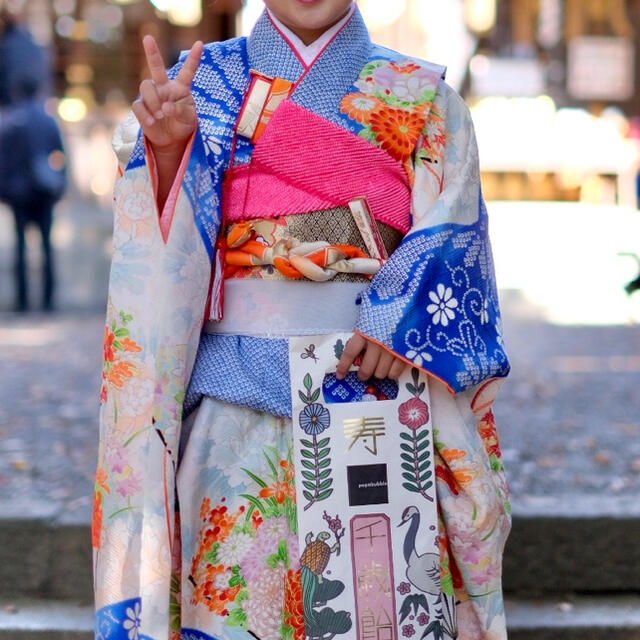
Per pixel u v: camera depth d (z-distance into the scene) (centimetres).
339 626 250
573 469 452
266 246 257
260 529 254
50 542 378
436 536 257
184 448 260
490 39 2356
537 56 2364
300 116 254
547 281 1224
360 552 253
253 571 254
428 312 253
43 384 654
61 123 1741
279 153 254
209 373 257
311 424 252
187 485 255
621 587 383
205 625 253
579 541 382
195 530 255
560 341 835
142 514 250
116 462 253
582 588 384
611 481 432
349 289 260
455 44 2362
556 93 2364
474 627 271
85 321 962
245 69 264
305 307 258
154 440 250
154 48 242
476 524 263
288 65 260
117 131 267
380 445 255
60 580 379
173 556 260
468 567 265
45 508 388
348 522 253
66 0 1809
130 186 254
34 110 999
